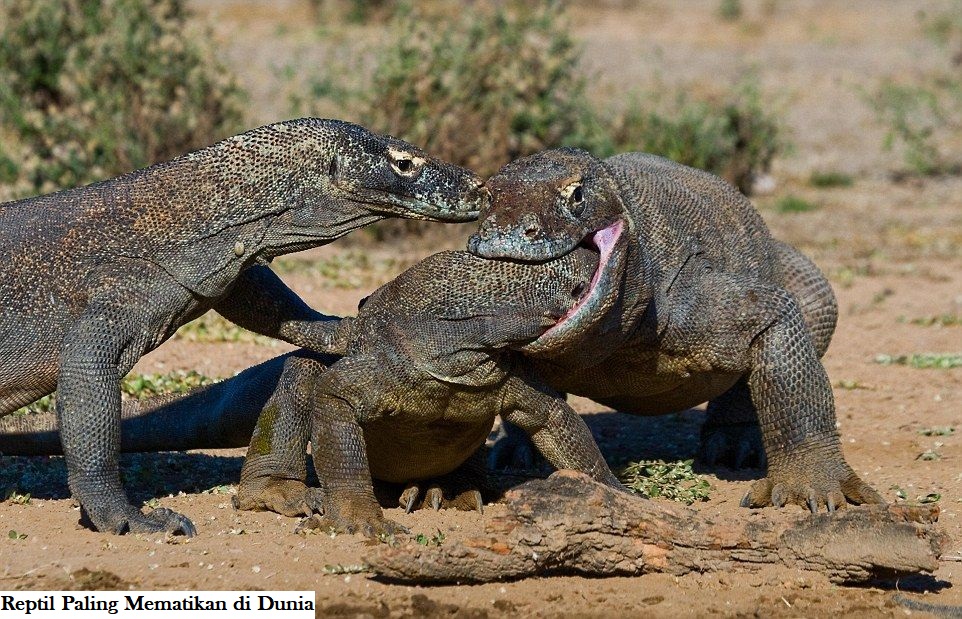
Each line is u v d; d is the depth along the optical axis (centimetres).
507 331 2430
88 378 2566
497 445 3294
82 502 2550
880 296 5291
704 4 14850
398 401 2505
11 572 2292
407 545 2255
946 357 4341
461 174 2752
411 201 2719
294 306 2806
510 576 2281
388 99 5906
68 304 2650
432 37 6056
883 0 15450
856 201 7550
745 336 2772
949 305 5209
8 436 3042
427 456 2623
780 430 2753
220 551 2400
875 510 2284
